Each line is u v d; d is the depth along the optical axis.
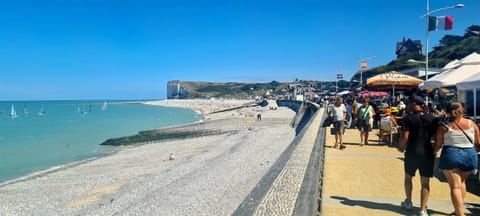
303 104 66.94
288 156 9.88
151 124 68.06
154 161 24.70
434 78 12.16
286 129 42.50
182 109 148.38
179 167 21.34
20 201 15.62
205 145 31.78
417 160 5.67
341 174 8.90
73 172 21.75
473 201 6.48
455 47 68.75
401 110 16.50
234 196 14.17
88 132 51.56
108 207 14.05
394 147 13.32
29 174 22.55
